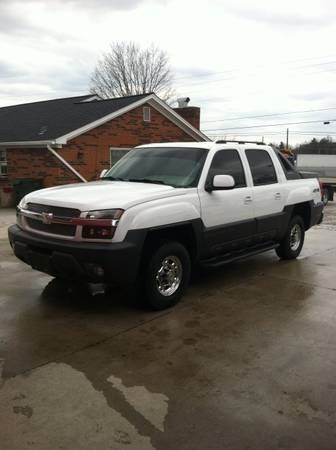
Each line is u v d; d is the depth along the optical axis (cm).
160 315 509
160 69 4897
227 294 588
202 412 321
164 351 418
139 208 483
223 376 372
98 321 487
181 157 604
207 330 468
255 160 683
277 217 704
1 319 489
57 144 1557
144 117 1839
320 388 355
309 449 283
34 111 2102
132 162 642
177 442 288
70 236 479
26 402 330
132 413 319
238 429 302
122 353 412
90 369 381
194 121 2119
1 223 1152
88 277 472
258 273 695
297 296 584
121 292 581
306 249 891
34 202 520
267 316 511
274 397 341
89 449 281
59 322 483
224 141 660
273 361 401
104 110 1752
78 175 1625
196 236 552
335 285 635
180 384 359
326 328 478
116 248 461
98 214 466
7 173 1777
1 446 283
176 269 536
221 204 588
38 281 625
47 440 289
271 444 288
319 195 838
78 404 329
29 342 432
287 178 748
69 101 2159
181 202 530
